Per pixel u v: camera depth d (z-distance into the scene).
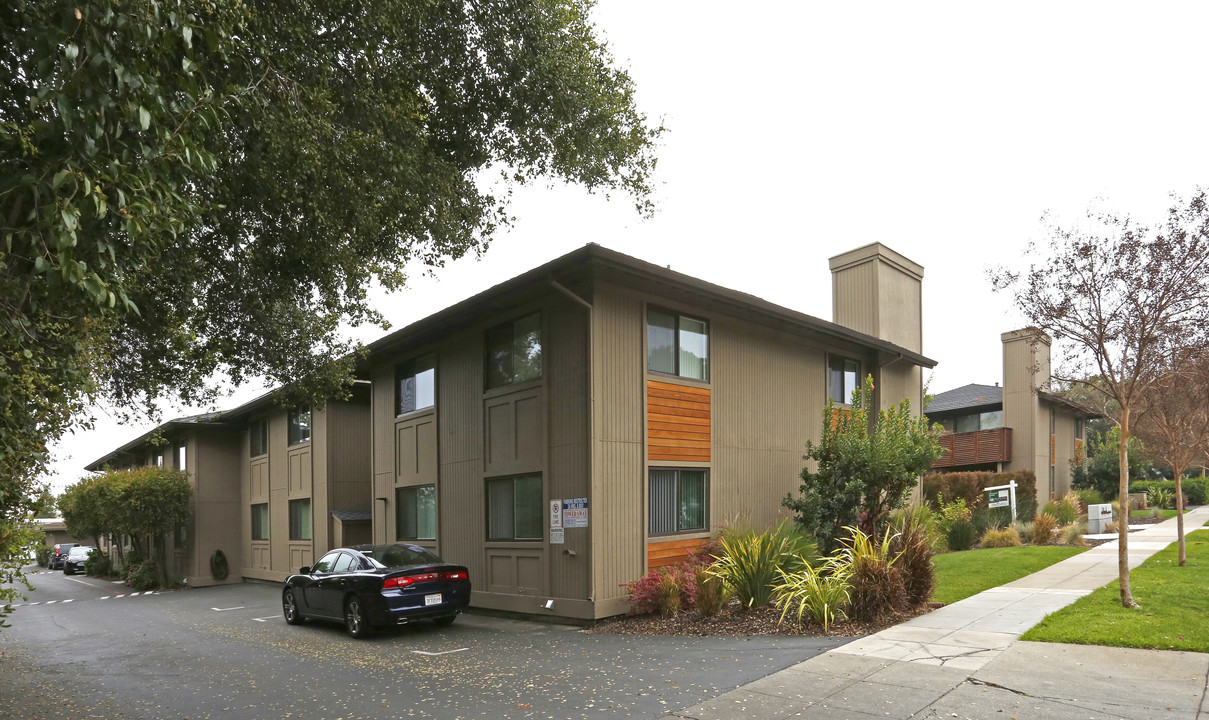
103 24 3.99
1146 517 25.75
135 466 32.97
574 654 9.59
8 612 8.12
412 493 17.16
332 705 7.74
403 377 17.88
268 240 10.00
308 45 8.39
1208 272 9.14
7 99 4.39
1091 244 9.63
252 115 7.74
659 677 7.85
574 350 12.64
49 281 3.87
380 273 11.38
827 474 13.78
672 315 13.91
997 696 6.54
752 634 9.84
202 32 5.12
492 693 7.74
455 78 10.51
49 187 3.85
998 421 31.09
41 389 5.43
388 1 8.45
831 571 11.12
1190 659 7.41
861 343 18.17
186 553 27.08
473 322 15.23
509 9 9.93
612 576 12.25
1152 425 13.69
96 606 21.27
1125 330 9.55
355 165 9.17
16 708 8.53
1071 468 32.16
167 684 9.42
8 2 3.90
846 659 7.95
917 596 10.33
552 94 10.57
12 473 5.93
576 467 12.44
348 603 12.44
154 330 10.34
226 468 27.47
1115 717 5.95
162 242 6.16
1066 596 10.62
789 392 16.44
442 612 12.20
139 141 4.23
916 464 13.52
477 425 14.92
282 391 13.30
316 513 21.69
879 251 20.25
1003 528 20.20
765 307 14.63
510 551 13.84
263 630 13.88
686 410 13.86
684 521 13.68
